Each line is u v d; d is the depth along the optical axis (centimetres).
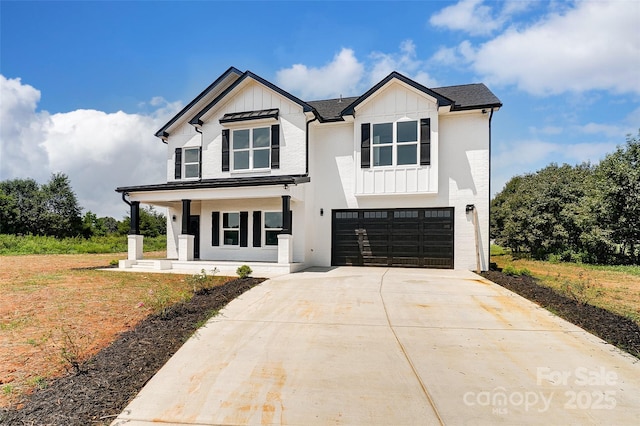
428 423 335
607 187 1598
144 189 1411
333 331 596
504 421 337
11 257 1925
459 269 1355
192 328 596
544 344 533
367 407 362
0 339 530
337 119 1477
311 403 371
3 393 375
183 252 1390
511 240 2308
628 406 363
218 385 410
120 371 436
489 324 630
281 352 506
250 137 1502
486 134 1366
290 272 1250
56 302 753
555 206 1975
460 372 441
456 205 1377
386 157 1420
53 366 443
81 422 332
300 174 1427
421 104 1380
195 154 1689
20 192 3462
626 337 548
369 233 1464
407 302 783
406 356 491
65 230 3362
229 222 1559
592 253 1702
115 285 958
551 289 893
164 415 350
